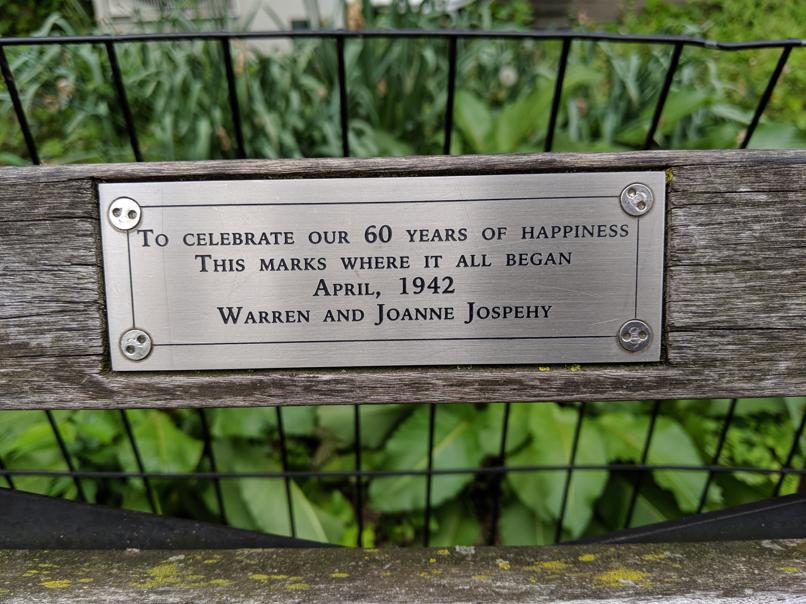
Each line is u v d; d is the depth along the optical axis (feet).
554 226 2.84
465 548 3.14
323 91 6.79
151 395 2.95
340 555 3.08
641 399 2.97
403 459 5.05
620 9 16.55
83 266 2.86
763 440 5.31
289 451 5.39
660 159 2.81
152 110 6.72
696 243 2.86
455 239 2.85
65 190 2.82
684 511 4.96
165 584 2.83
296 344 2.92
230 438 5.22
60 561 3.08
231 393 2.94
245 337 2.91
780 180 2.82
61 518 3.29
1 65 3.01
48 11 11.36
